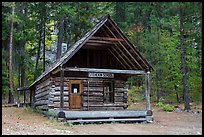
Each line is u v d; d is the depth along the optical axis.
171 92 31.44
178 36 28.95
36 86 25.73
